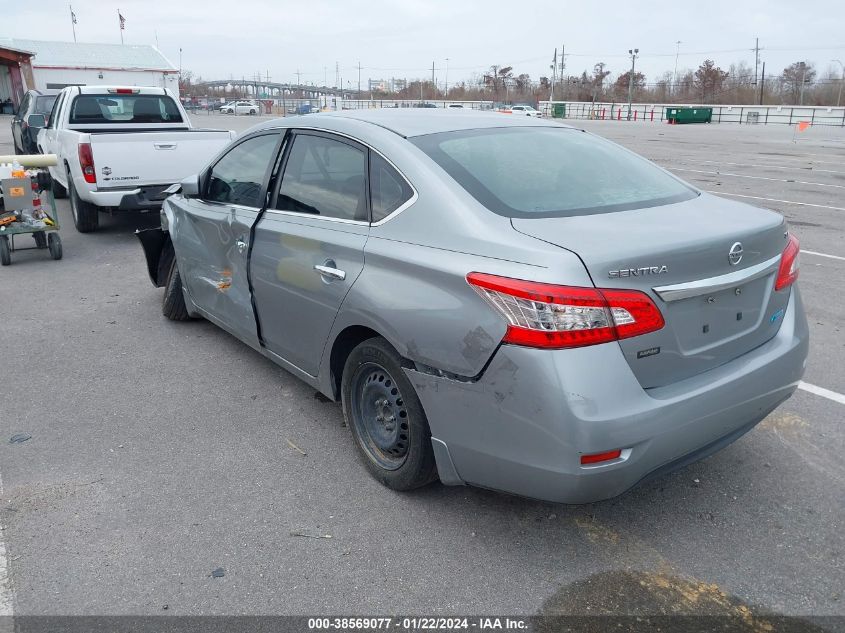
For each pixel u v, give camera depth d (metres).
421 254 2.96
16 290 6.89
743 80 97.62
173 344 5.41
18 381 4.71
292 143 4.03
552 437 2.54
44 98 14.06
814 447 3.81
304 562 2.91
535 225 2.82
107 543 3.02
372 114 3.85
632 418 2.54
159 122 10.73
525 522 3.18
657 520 3.19
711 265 2.76
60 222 10.50
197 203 4.97
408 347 2.96
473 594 2.73
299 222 3.75
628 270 2.55
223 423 4.14
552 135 3.82
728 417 2.86
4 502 3.32
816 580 2.80
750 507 3.29
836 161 20.45
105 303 6.46
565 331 2.49
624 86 106.31
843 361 4.99
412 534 3.09
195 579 2.80
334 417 4.22
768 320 3.13
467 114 4.00
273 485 3.48
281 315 3.93
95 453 3.78
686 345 2.76
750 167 18.52
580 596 2.72
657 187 3.49
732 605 2.67
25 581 2.79
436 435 2.96
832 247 8.62
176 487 3.46
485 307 2.67
